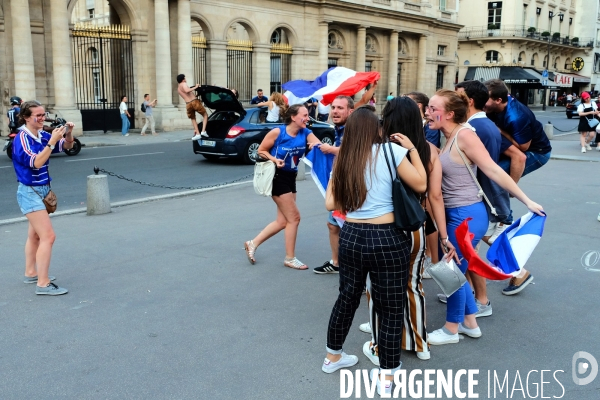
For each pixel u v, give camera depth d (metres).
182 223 7.83
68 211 8.50
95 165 13.92
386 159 3.26
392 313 3.42
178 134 22.91
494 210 4.12
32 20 20.31
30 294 5.11
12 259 6.17
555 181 10.90
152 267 5.89
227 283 5.43
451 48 43.25
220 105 14.71
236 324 4.46
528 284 5.27
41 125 4.99
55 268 5.85
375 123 3.31
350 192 3.27
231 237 7.08
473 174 3.98
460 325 4.29
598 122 15.55
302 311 4.75
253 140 14.33
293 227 5.86
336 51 33.41
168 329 4.37
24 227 7.68
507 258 3.95
